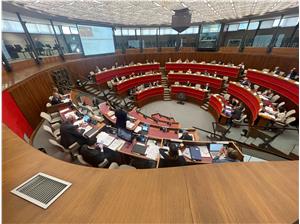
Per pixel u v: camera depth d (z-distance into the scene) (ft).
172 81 53.57
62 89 29.84
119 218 2.79
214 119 38.24
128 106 40.83
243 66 45.39
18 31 42.27
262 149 20.12
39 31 48.47
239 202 2.93
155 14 38.86
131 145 15.19
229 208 2.83
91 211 2.97
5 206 3.18
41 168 4.27
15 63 27.07
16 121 16.28
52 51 41.11
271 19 44.27
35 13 29.07
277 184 3.28
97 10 31.78
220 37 56.08
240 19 46.78
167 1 26.96
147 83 51.42
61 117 20.56
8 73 24.11
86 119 18.63
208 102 42.73
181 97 47.09
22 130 16.74
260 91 37.04
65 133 13.84
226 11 37.45
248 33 51.26
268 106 28.58
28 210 3.08
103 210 2.98
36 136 19.54
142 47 61.87
